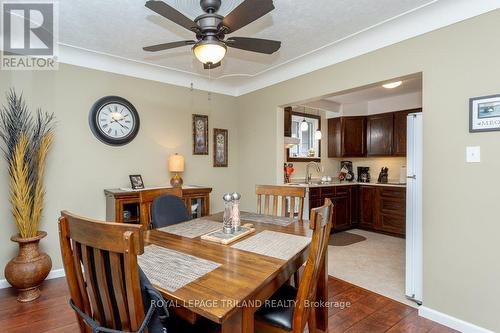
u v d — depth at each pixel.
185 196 3.24
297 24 2.35
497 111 1.83
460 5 1.98
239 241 1.63
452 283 2.04
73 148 2.90
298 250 1.47
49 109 2.77
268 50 1.99
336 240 4.23
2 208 2.56
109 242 0.89
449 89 2.05
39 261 2.40
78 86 2.93
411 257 2.36
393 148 4.78
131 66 3.27
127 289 0.88
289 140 4.20
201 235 1.76
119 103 3.17
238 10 1.52
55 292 2.51
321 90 3.03
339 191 4.70
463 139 1.99
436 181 2.13
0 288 2.56
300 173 5.10
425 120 2.19
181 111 3.73
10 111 2.52
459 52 2.00
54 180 2.80
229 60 3.16
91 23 2.31
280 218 2.28
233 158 4.27
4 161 2.56
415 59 2.25
